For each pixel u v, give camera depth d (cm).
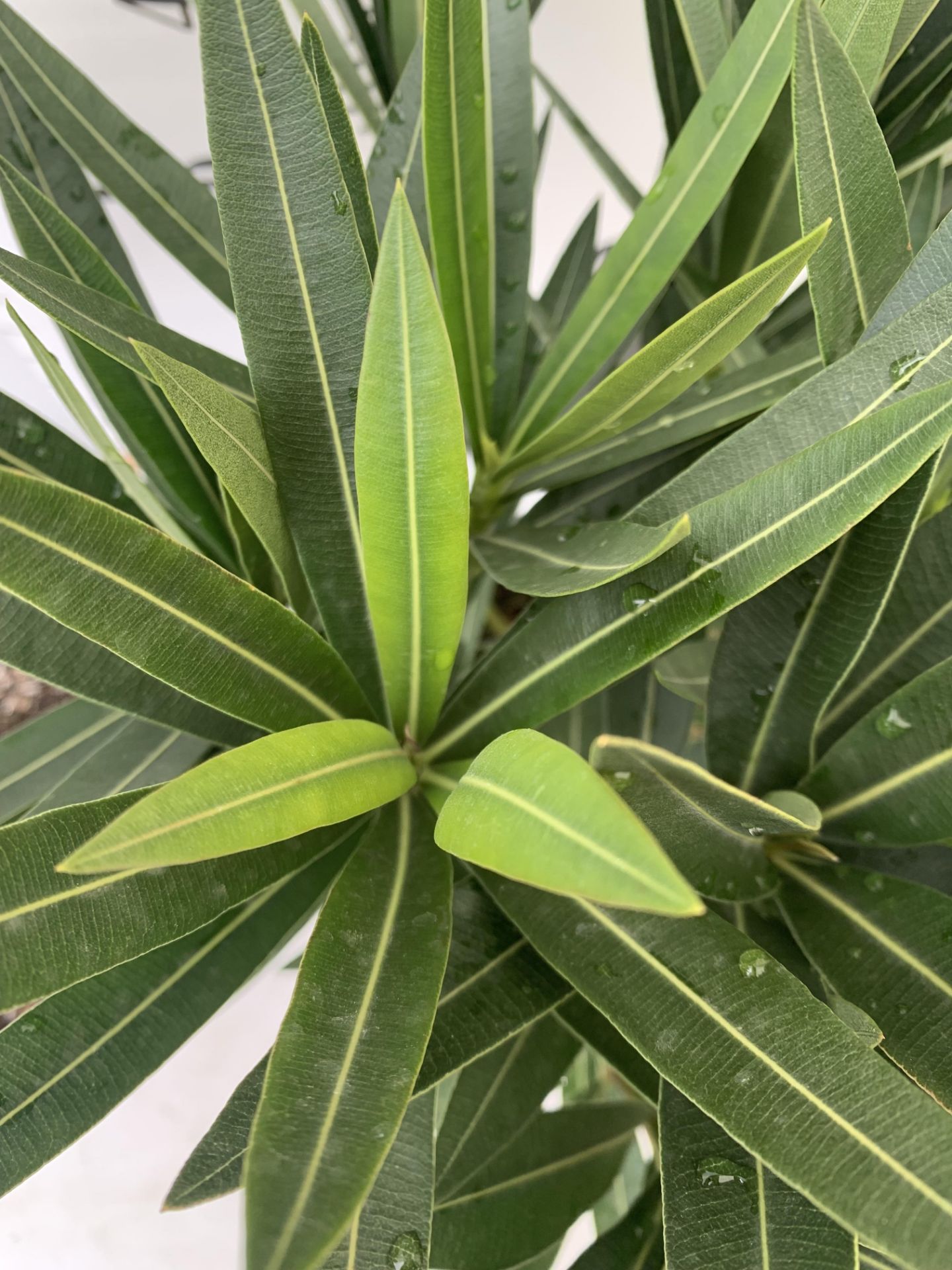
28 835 15
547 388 24
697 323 16
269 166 17
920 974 18
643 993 16
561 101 29
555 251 50
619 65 41
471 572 28
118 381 23
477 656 31
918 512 17
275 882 17
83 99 24
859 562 18
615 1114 27
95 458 22
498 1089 24
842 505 15
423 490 16
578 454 24
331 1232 13
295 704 19
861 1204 14
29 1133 17
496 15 23
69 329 17
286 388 18
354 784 17
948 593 20
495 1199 25
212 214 25
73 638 19
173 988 18
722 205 25
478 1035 17
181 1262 41
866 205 19
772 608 19
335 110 19
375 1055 15
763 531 16
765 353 27
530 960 18
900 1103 14
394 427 15
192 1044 44
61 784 23
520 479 26
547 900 17
